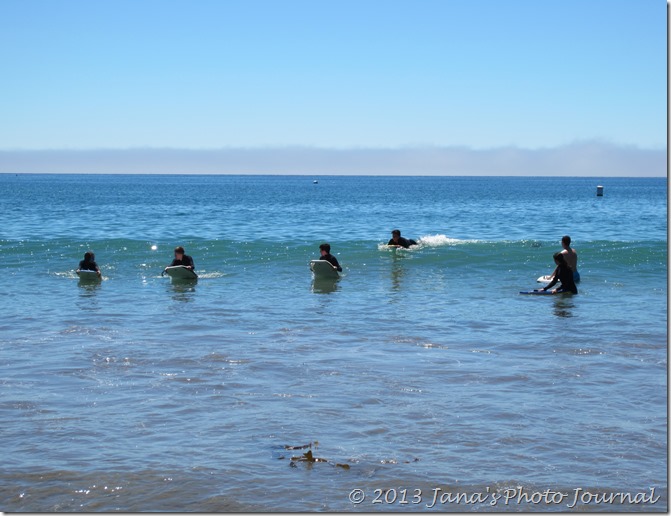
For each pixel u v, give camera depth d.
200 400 9.30
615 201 87.25
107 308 16.06
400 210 63.19
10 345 12.29
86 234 33.59
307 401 9.27
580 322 14.48
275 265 23.45
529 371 10.70
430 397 9.44
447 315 15.30
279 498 6.61
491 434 8.12
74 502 6.53
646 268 22.11
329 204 77.19
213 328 13.86
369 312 15.65
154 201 83.69
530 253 24.97
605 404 9.16
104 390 9.71
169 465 7.29
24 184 198.38
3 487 6.80
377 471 7.17
